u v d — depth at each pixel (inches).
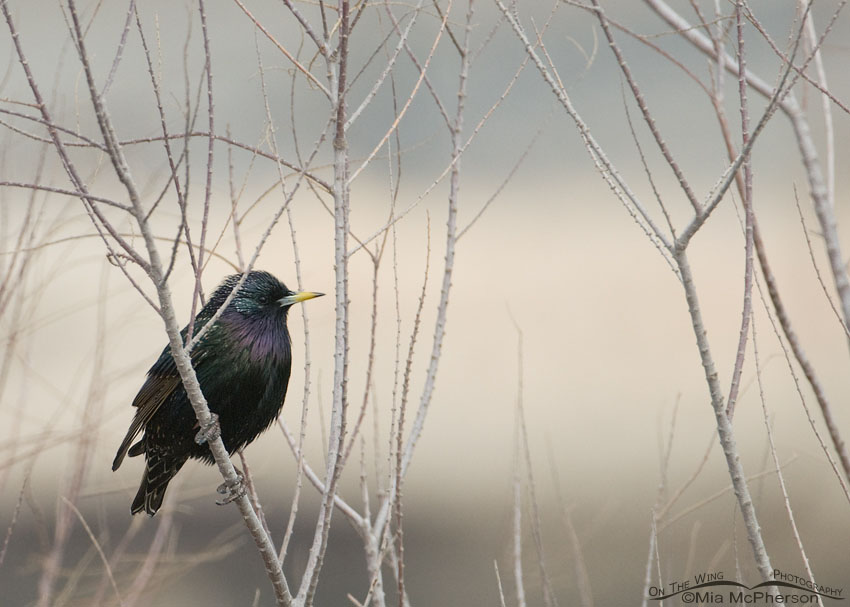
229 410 390.6
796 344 330.3
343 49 303.6
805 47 370.9
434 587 600.1
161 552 496.1
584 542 540.7
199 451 396.2
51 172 384.2
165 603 493.4
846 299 353.1
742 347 311.1
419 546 650.8
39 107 255.9
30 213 376.2
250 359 387.9
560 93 316.8
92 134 388.8
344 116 310.3
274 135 317.1
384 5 342.0
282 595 310.8
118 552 449.4
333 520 662.5
